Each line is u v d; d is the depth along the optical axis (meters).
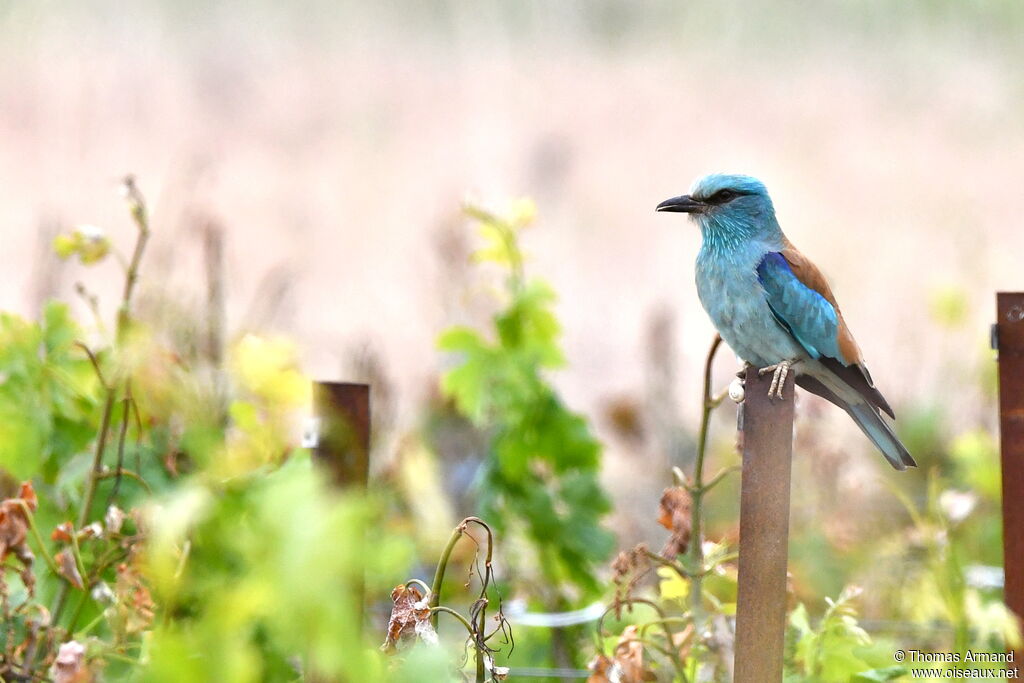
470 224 18.91
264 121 31.75
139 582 6.99
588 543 9.97
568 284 23.61
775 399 6.76
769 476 6.75
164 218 15.17
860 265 23.45
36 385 8.23
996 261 22.52
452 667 6.30
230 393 9.34
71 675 6.48
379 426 11.84
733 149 31.44
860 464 13.66
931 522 9.66
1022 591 7.02
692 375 18.97
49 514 8.08
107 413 7.76
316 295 21.14
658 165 30.12
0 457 8.02
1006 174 29.77
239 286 15.67
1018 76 36.09
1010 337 6.99
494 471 10.08
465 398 10.06
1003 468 7.02
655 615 8.54
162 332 9.41
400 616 6.21
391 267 22.59
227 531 6.51
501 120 33.12
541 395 10.04
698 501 8.02
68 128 29.77
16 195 24.80
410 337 19.08
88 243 8.29
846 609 7.79
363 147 30.53
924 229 25.89
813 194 28.56
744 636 6.73
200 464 7.76
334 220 25.22
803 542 10.64
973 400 15.21
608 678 7.36
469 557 10.31
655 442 13.99
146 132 30.05
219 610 4.83
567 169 29.20
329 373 16.31
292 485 4.70
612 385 18.19
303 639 4.77
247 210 25.55
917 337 17.94
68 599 7.86
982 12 38.59
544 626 9.58
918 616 9.69
